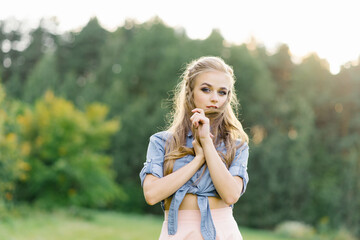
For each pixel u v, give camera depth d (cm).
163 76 2412
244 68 2325
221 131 185
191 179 171
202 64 180
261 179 2133
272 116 2375
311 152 2403
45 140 1530
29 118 1520
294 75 2681
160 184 166
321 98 2606
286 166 2150
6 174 1095
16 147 1181
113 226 1402
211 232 165
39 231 1048
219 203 173
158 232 1326
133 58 2678
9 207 1212
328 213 2103
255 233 1731
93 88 2641
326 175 2403
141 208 2381
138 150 2366
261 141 2273
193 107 182
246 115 2272
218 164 165
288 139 2212
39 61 3125
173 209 167
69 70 3394
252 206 2111
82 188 1584
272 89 2459
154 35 2684
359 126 2500
